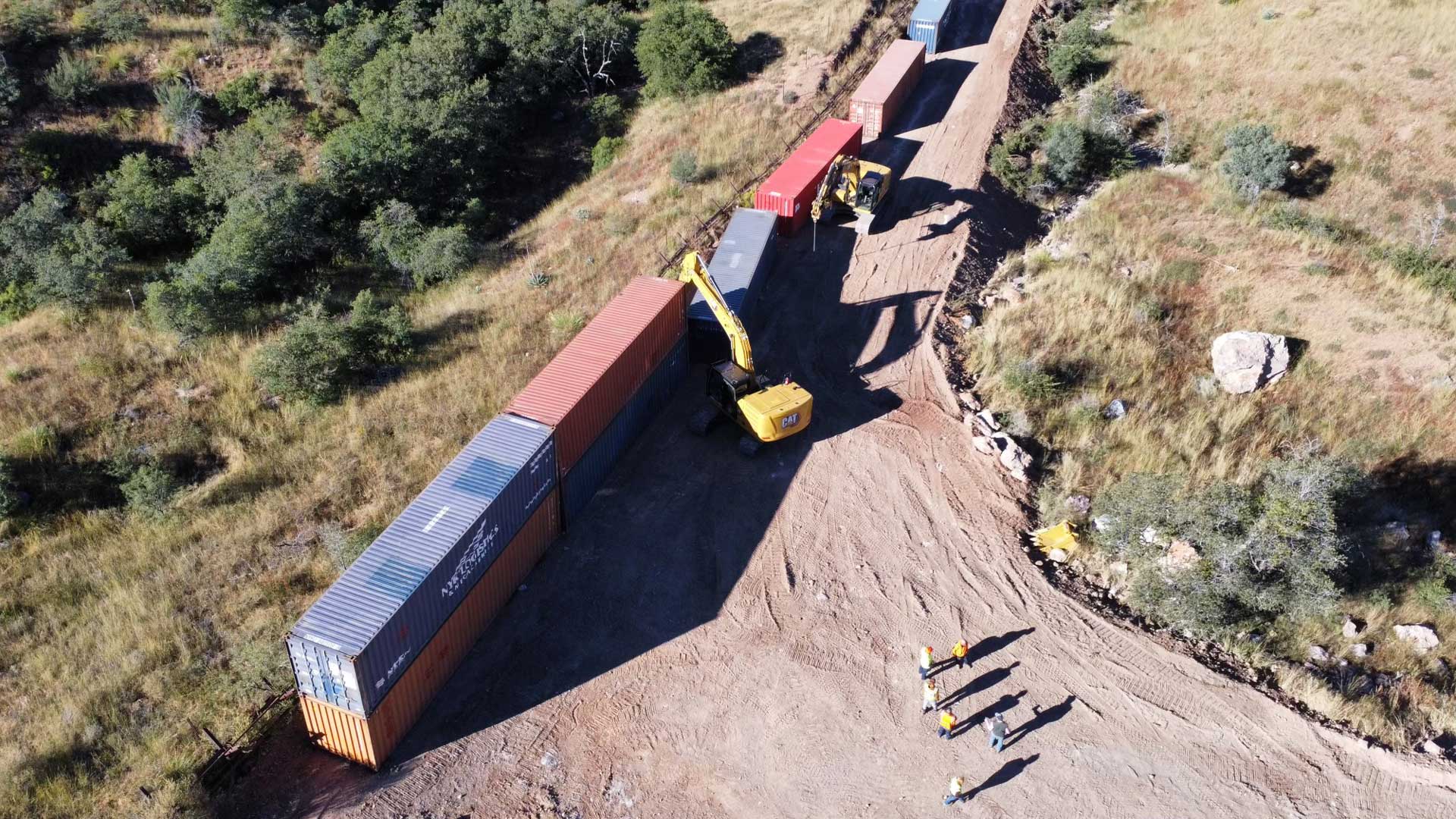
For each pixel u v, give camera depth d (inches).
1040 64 2406.5
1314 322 1569.9
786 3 2667.3
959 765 943.0
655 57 2285.9
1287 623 1090.7
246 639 1043.3
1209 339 1549.0
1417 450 1352.1
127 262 1787.6
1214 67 2242.9
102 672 1006.4
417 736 959.6
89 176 2015.3
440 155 1993.1
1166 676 1026.7
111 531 1212.5
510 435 1074.7
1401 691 1027.3
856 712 990.4
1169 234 1801.2
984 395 1418.6
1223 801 913.5
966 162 1988.2
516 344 1512.1
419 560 922.7
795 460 1304.1
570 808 903.1
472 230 1940.2
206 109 2156.7
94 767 911.7
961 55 2394.2
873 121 2044.8
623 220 1828.2
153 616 1069.8
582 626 1074.7
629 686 1012.5
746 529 1199.6
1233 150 1919.3
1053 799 913.5
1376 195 1875.0
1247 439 1362.0
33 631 1061.8
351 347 1450.5
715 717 984.9
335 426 1360.7
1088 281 1637.6
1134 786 924.6
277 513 1213.7
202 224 1857.8
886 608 1100.5
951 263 1683.1
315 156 2118.6
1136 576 1130.0
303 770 924.6
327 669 853.2
